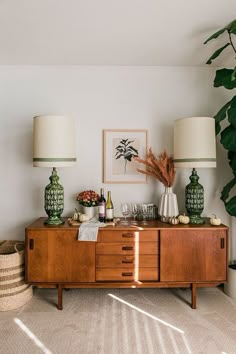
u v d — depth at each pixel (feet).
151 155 8.87
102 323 7.13
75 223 8.07
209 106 9.61
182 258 7.81
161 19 6.72
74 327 6.95
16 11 6.36
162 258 7.80
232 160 8.50
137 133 9.49
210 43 7.95
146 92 9.53
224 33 7.42
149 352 6.04
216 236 7.85
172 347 6.21
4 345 6.25
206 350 6.12
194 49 8.30
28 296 8.31
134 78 9.50
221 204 9.62
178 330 6.84
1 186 9.39
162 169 8.55
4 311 7.72
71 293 8.86
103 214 8.31
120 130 9.45
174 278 7.82
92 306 8.03
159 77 9.54
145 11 6.40
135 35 7.46
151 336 6.59
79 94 9.43
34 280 7.72
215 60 9.05
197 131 7.91
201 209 8.43
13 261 7.81
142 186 9.53
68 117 8.00
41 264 7.69
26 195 9.43
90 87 9.43
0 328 6.90
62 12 6.41
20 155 9.40
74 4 6.12
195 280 7.84
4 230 9.43
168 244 7.80
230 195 9.64
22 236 9.46
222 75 8.31
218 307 8.00
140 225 8.04
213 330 6.85
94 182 9.48
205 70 9.58
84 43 7.88
